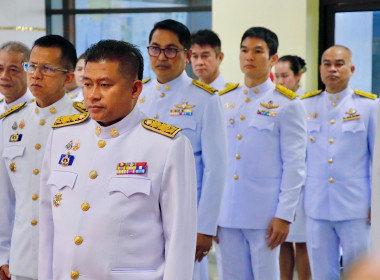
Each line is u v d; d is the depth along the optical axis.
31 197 2.63
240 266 3.64
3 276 2.73
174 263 1.96
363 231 4.03
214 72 4.66
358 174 4.03
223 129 3.10
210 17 7.10
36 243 2.61
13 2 7.24
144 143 2.03
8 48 3.07
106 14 7.43
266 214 3.56
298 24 6.18
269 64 3.70
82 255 1.98
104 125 2.07
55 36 2.68
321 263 4.13
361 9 6.09
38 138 2.66
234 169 3.63
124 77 1.99
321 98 4.21
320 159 4.12
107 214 1.97
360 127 4.02
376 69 6.11
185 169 2.00
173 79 3.16
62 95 2.71
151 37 3.13
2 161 2.72
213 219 3.03
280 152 3.59
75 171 2.07
